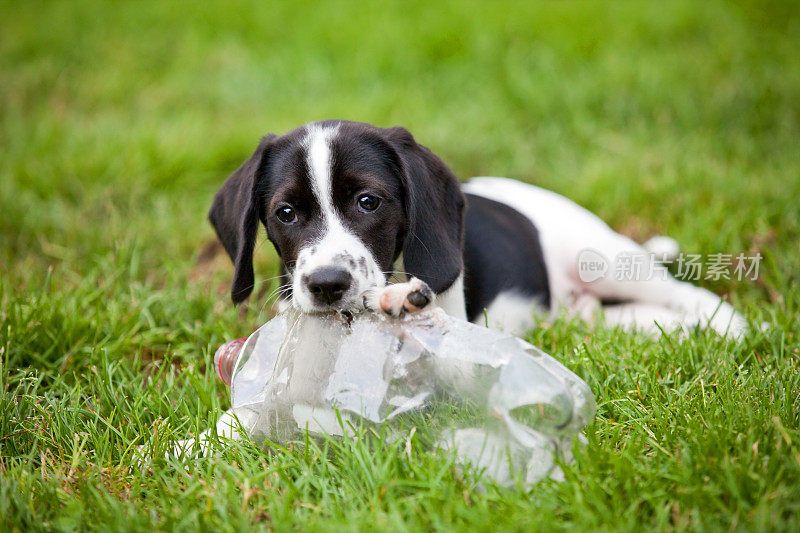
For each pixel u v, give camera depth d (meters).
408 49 9.70
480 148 7.36
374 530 2.55
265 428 3.22
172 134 7.60
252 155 3.95
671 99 8.15
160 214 6.30
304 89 9.30
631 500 2.72
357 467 2.93
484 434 2.85
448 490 2.76
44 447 3.45
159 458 3.25
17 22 11.60
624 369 3.74
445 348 2.94
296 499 2.89
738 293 5.10
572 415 2.81
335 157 3.58
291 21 11.21
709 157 6.96
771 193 6.06
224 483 2.95
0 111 8.62
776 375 3.53
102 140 7.47
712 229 5.65
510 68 9.07
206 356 4.06
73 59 10.27
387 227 3.62
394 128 3.83
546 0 11.21
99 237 5.85
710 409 3.24
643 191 6.39
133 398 3.80
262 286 5.44
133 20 11.61
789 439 2.86
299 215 3.65
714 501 2.65
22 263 5.50
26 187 6.68
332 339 3.10
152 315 4.82
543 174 6.96
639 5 10.95
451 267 3.69
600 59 9.27
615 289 5.03
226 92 9.24
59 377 3.95
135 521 2.73
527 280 4.71
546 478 2.79
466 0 11.19
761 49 9.31
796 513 2.59
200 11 11.77
